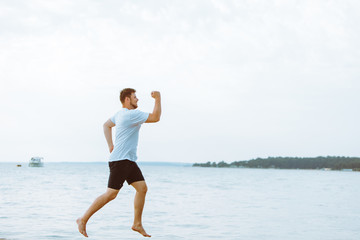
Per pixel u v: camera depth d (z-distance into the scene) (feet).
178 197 64.90
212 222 35.22
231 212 43.37
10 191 69.87
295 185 127.65
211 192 80.48
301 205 53.47
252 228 31.96
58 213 38.63
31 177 150.92
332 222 36.04
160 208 46.52
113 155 14.17
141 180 14.39
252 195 73.36
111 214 39.17
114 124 14.87
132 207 46.19
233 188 99.50
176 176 219.20
